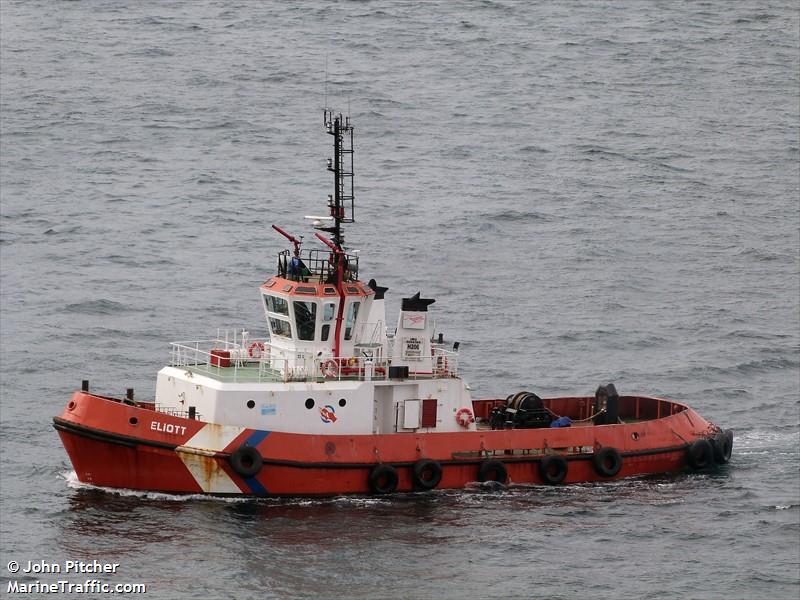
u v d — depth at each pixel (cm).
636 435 17988
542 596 14325
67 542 15212
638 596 14475
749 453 19375
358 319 17212
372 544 15288
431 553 15188
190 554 14900
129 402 16762
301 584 14300
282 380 16525
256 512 15950
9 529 15538
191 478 16112
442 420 17175
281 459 16125
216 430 16038
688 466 18375
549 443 17375
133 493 16300
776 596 14600
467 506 16512
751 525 16500
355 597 14062
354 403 16650
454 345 17488
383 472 16438
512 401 17950
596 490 17388
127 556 14875
